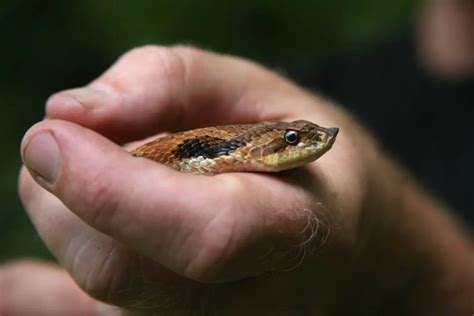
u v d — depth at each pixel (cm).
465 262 48
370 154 40
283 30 96
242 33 94
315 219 33
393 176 42
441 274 46
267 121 40
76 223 33
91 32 92
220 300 34
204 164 37
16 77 90
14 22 91
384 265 42
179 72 38
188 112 39
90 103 37
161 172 31
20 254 75
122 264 33
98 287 33
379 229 39
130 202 30
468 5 68
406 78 73
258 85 40
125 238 31
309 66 78
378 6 98
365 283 41
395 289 44
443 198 66
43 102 90
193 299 34
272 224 31
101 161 31
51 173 31
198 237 30
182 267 31
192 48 40
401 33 78
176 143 37
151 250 31
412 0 96
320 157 37
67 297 50
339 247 35
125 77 38
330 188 35
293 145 36
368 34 94
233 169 37
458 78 70
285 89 41
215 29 93
